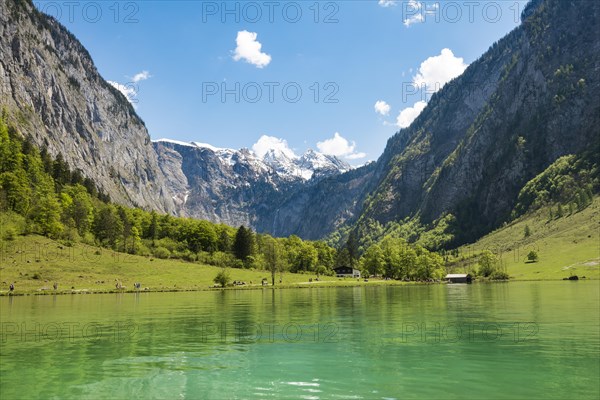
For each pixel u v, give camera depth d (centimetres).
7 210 16462
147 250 19150
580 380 2470
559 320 4862
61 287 11662
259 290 13025
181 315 5875
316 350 3381
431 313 5878
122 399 2256
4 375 2697
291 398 2252
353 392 2327
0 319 5444
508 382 2455
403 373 2675
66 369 2842
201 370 2806
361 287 15188
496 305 6956
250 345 3612
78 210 18850
